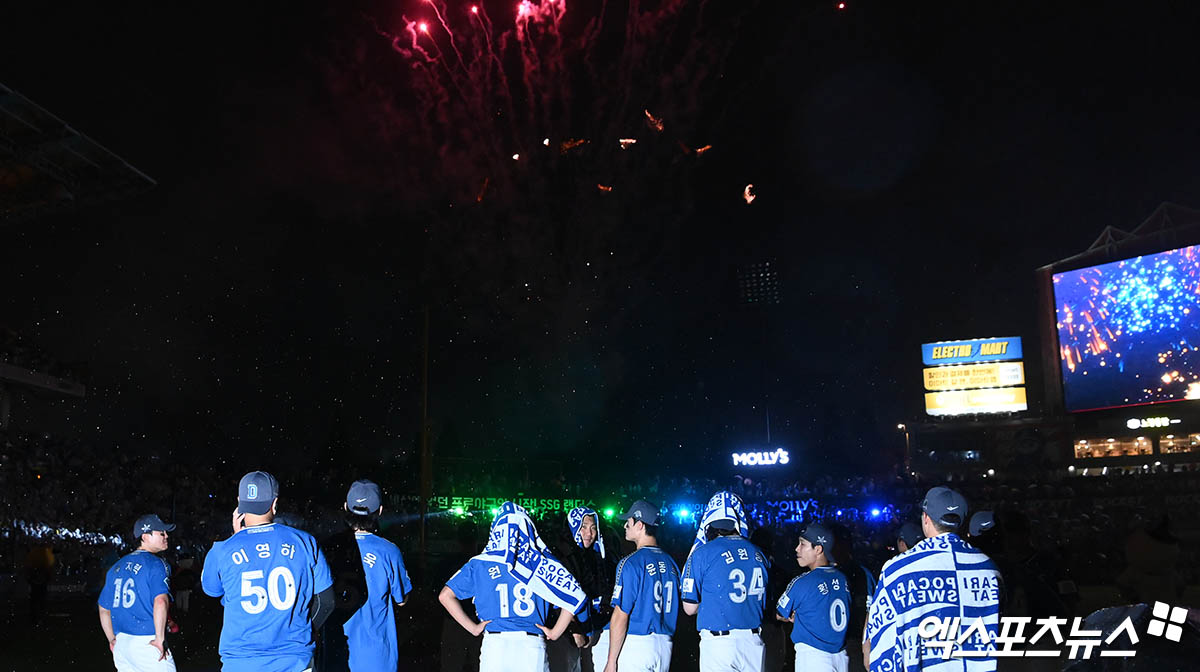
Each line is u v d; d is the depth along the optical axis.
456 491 39.31
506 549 7.00
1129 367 37.31
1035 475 37.31
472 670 11.41
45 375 34.09
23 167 25.78
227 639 5.55
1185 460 37.06
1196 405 35.59
